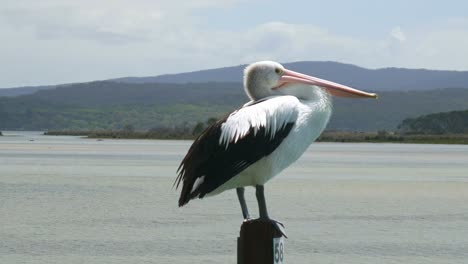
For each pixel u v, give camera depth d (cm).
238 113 930
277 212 2369
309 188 3212
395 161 5806
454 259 1667
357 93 993
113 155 6444
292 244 1828
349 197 2838
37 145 9825
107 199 2694
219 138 909
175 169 4375
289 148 937
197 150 912
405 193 3012
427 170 4562
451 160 6031
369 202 2666
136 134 16475
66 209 2400
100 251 1722
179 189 3050
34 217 2217
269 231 741
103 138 16375
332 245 1816
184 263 1606
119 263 1606
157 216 2245
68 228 2017
